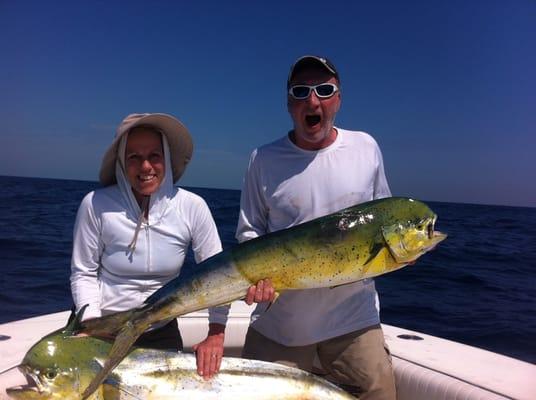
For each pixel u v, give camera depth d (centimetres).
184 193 142
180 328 185
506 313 393
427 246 111
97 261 138
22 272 503
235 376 118
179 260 141
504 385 136
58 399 105
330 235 111
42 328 177
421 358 158
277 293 115
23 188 3044
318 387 121
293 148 141
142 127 133
